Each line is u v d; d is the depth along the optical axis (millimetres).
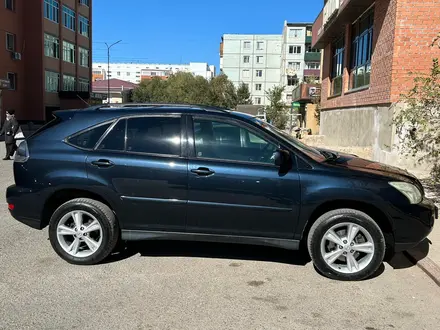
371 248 4414
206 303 3928
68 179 4676
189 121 4746
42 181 4727
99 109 4992
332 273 4480
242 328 3482
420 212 4434
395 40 10297
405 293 4223
